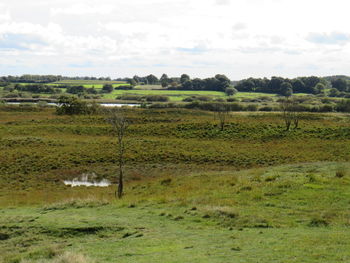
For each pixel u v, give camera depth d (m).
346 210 15.14
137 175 37.19
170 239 12.06
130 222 14.75
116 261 9.77
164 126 67.06
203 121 73.06
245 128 64.75
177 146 51.50
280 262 8.77
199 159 43.88
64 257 10.10
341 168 27.05
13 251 12.41
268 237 11.67
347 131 59.06
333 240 10.78
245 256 9.46
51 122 72.00
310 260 8.82
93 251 11.18
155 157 44.59
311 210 15.48
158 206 17.94
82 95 190.25
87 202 19.77
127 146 50.56
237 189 20.53
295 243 10.60
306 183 20.66
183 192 21.95
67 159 42.72
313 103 140.38
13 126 65.56
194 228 13.55
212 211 15.49
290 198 17.62
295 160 41.91
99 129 64.00
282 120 74.62
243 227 13.44
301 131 61.28
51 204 20.00
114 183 34.62
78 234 13.65
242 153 47.06
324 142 53.06
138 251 10.75
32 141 52.00
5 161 41.03
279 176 24.19
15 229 14.44
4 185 32.91
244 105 119.75
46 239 13.34
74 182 34.84
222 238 11.87
